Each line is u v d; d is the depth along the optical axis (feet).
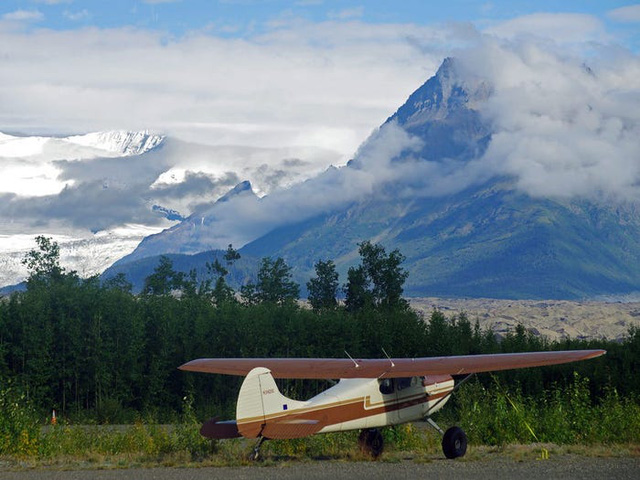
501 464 72.84
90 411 187.73
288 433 70.38
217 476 66.08
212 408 189.67
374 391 77.87
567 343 200.13
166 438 83.66
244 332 202.28
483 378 184.14
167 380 200.13
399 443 85.81
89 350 192.03
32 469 71.15
